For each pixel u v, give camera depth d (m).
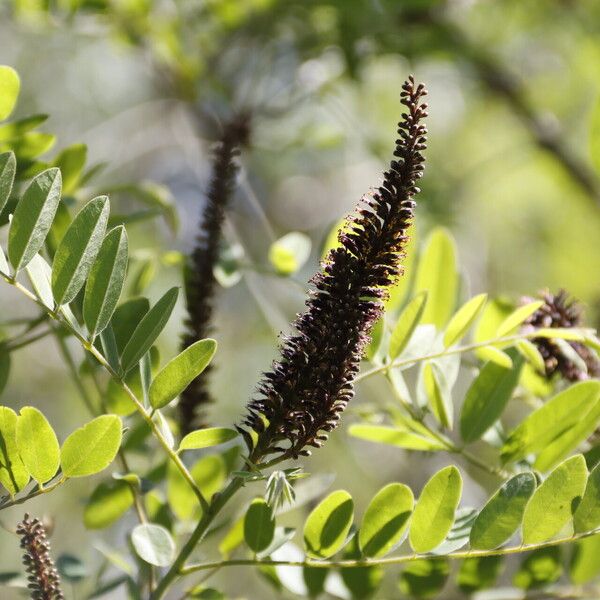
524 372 1.33
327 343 1.17
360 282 1.17
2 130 1.25
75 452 1.18
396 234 1.17
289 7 1.74
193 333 1.31
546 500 1.20
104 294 1.18
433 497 1.20
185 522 1.30
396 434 1.27
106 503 1.30
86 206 1.18
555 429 1.27
